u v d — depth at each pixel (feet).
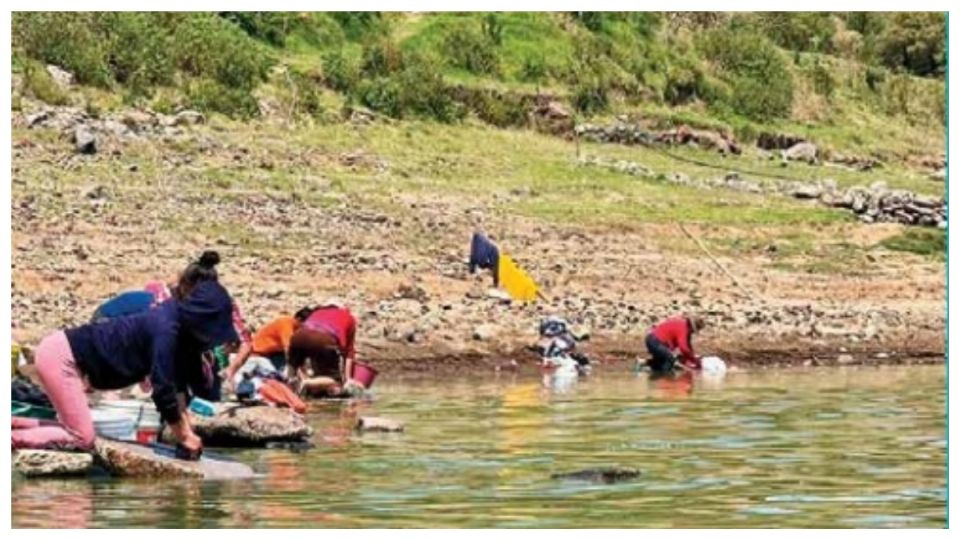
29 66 178.29
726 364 138.51
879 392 118.11
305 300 139.74
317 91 196.75
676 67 227.81
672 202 186.39
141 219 152.97
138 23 190.90
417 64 206.69
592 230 172.45
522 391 116.16
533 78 215.72
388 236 159.63
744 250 173.99
